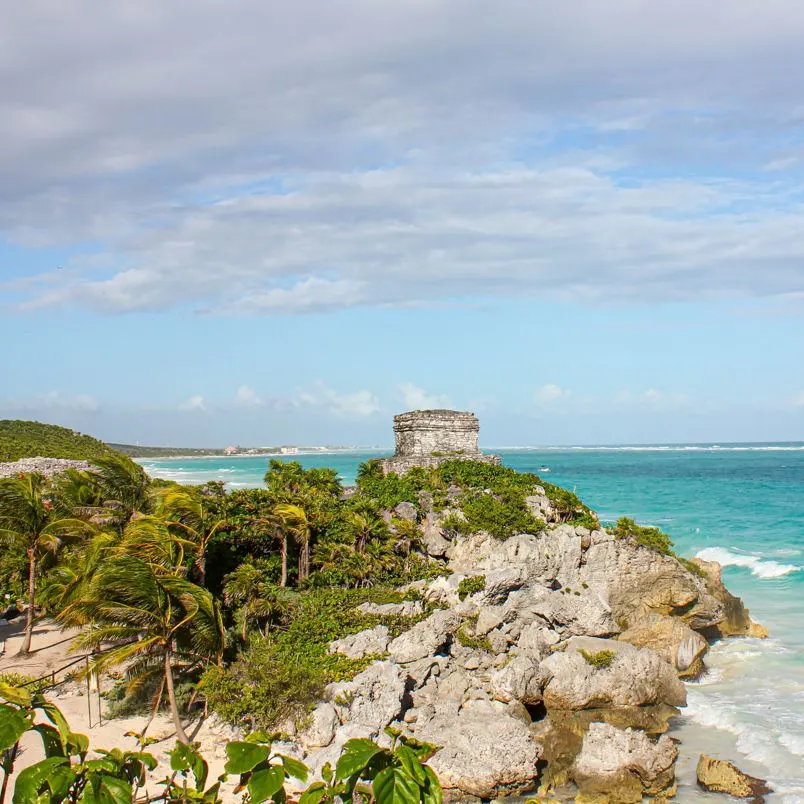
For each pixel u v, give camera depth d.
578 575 45.16
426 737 30.31
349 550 44.81
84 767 8.50
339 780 7.98
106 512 44.16
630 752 28.84
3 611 47.47
